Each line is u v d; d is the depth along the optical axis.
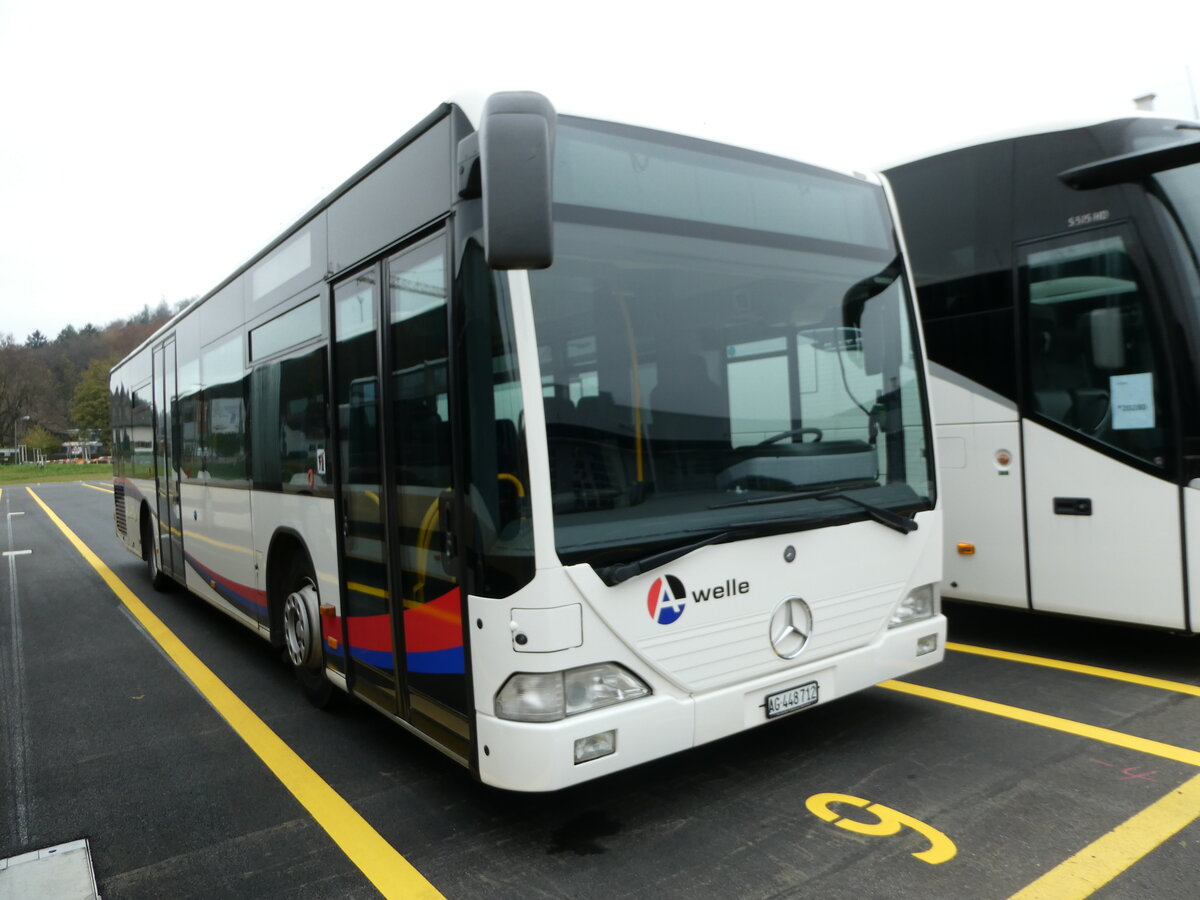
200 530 7.09
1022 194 5.27
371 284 3.83
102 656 6.91
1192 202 4.64
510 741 2.92
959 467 5.63
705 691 3.24
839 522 3.63
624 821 3.44
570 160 3.13
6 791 4.20
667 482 3.19
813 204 3.84
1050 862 2.96
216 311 6.47
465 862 3.20
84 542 16.05
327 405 4.33
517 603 2.90
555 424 2.95
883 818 3.33
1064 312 5.07
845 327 3.86
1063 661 5.33
